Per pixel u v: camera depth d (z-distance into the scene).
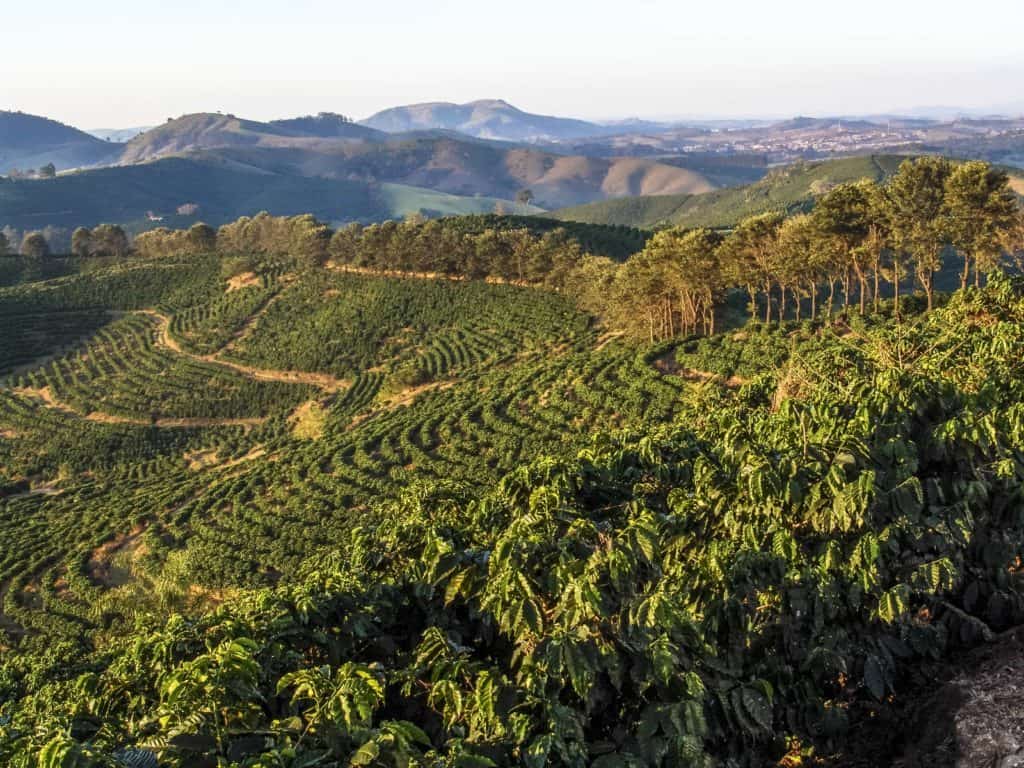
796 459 12.23
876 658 10.47
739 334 67.44
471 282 107.88
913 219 57.66
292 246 127.88
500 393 69.50
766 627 10.76
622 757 8.12
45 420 89.56
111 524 61.41
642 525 10.00
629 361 69.69
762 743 10.08
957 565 11.57
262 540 51.97
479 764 7.32
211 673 7.88
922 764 9.14
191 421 90.44
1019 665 10.02
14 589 53.12
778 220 69.38
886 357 22.03
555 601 9.99
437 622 10.78
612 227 143.38
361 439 67.31
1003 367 17.52
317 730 7.53
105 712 9.36
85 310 119.31
